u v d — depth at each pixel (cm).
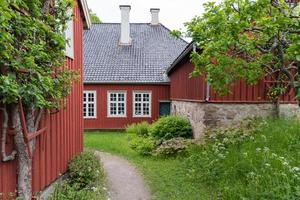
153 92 2145
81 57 1032
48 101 614
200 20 739
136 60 2230
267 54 637
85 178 798
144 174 962
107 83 2109
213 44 658
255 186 616
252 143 875
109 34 2431
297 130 955
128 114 2134
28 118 565
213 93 1237
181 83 1736
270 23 550
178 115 1767
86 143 1530
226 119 1239
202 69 784
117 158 1209
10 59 473
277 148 812
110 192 797
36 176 616
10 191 532
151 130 1501
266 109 1258
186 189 778
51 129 708
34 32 553
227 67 721
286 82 775
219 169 792
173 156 1157
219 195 686
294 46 524
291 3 692
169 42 2392
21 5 507
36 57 545
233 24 614
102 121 2119
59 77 646
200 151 1013
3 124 502
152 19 2542
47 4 617
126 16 2342
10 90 455
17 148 537
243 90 1246
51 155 709
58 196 670
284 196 549
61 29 681
